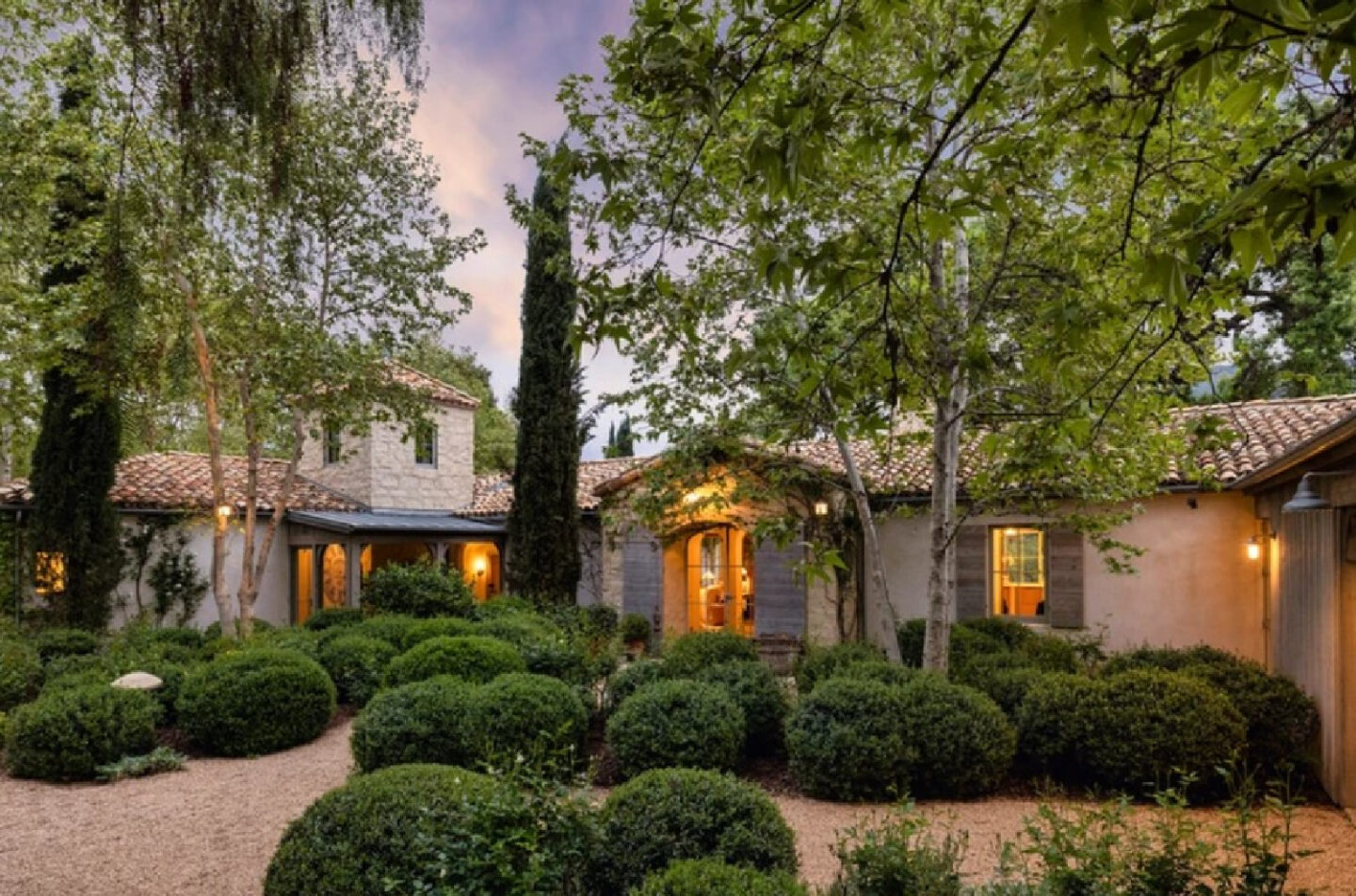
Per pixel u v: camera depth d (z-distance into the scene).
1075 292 4.37
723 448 8.68
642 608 14.50
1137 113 2.57
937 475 8.00
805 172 2.12
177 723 8.63
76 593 12.70
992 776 6.42
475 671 8.28
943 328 5.50
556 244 14.82
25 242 7.12
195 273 9.31
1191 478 7.84
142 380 9.08
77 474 12.81
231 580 15.00
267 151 2.97
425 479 17.70
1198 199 3.93
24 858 5.38
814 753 6.45
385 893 3.63
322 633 11.21
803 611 12.12
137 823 6.07
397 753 6.56
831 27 2.27
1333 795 6.16
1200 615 9.74
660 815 4.28
